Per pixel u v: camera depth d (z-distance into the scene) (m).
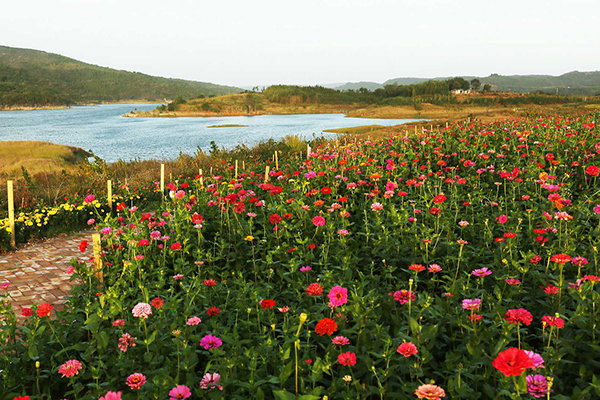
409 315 2.90
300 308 3.56
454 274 4.09
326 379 2.80
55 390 3.17
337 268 4.17
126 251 5.14
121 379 2.91
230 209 5.98
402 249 4.69
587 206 5.37
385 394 2.50
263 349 2.79
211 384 2.42
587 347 2.71
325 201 6.92
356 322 3.08
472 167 8.40
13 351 3.44
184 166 18.58
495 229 5.32
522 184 7.06
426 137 12.42
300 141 22.69
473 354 2.57
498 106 156.62
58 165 26.97
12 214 8.16
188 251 4.97
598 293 2.88
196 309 3.53
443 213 5.53
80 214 10.13
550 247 4.09
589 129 10.84
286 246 4.63
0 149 32.66
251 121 124.69
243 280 3.97
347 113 173.88
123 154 38.91
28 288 6.14
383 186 7.92
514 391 2.22
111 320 3.60
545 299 3.46
